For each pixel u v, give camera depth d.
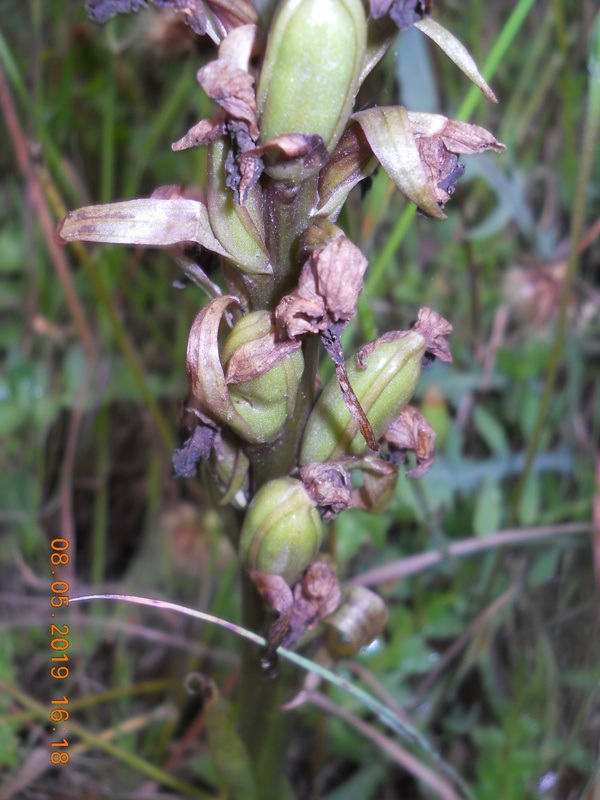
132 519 0.25
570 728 0.18
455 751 0.20
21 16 0.26
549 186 0.26
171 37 0.19
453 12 0.28
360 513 0.19
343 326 0.09
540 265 0.24
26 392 0.24
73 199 0.25
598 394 0.23
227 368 0.09
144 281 0.26
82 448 0.25
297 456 0.11
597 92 0.14
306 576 0.11
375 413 0.10
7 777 0.18
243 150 0.08
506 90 0.28
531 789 0.17
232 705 0.16
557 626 0.20
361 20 0.08
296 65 0.08
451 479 0.21
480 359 0.25
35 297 0.25
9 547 0.23
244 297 0.10
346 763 0.20
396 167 0.08
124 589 0.22
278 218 0.09
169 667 0.22
